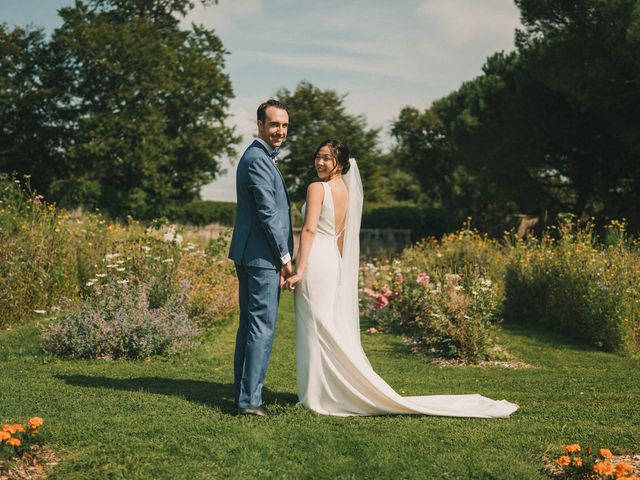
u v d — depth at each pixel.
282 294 16.92
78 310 7.21
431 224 33.97
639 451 3.60
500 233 26.86
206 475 3.16
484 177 27.48
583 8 20.12
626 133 20.89
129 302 7.25
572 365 7.07
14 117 32.78
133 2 33.16
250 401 4.21
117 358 6.72
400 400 4.32
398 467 3.29
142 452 3.42
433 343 7.80
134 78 32.03
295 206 38.81
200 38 34.75
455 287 7.96
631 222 23.89
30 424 3.38
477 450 3.57
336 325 4.46
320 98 41.09
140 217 31.95
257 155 4.26
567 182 27.64
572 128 23.56
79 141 32.19
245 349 4.27
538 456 3.48
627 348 7.92
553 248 12.02
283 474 3.21
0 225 9.91
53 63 32.88
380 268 12.63
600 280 8.77
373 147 42.59
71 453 3.39
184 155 34.00
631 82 19.91
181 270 9.16
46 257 9.37
